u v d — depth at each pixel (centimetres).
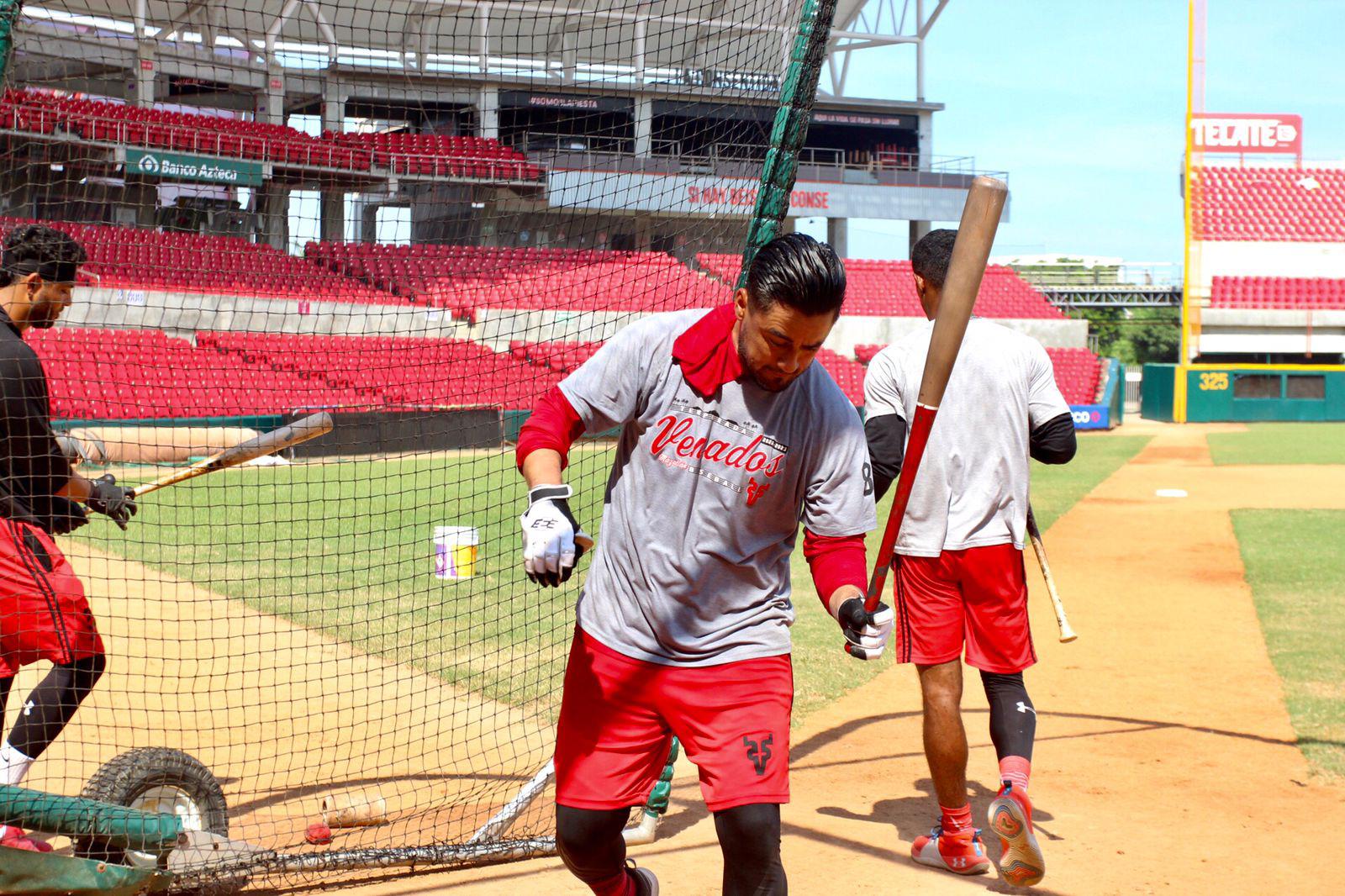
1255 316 3300
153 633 629
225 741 449
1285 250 3531
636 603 235
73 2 1393
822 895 316
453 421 1362
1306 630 677
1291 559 936
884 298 3188
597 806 237
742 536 233
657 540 232
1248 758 445
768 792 226
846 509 241
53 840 342
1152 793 404
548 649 606
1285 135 3794
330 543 952
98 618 659
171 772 319
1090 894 317
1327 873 331
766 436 229
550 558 210
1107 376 2980
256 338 1230
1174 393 3161
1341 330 3291
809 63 330
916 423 251
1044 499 1400
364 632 639
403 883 322
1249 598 781
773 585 241
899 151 3672
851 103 3578
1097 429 2803
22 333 310
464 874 329
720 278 390
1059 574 891
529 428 229
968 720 509
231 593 741
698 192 404
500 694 522
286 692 520
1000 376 319
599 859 244
